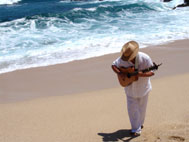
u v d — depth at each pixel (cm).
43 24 1511
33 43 1155
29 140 436
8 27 1463
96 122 487
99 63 886
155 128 445
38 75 809
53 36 1263
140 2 2100
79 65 875
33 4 2497
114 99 595
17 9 2242
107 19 1603
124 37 1183
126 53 388
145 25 1413
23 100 643
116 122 482
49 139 435
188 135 403
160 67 817
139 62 397
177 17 1598
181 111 502
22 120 516
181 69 794
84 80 755
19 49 1077
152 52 963
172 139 400
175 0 2044
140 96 417
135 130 431
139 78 408
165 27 1345
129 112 428
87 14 1695
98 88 693
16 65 898
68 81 755
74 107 565
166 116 486
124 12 1772
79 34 1283
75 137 437
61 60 929
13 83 759
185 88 624
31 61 932
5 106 601
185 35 1177
